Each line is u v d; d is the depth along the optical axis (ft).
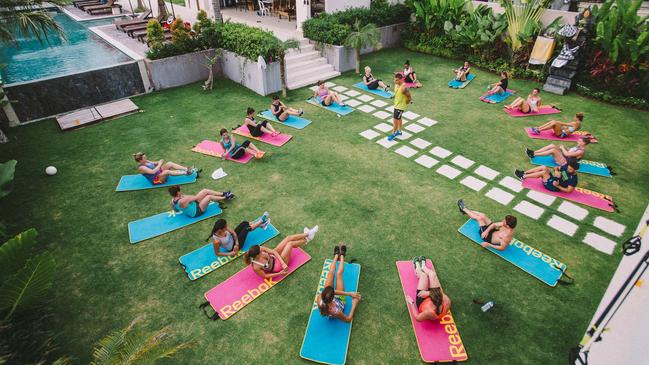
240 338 16.22
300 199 24.64
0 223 20.26
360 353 15.62
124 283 18.85
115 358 11.97
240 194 25.14
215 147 30.58
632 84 36.32
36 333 15.16
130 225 22.52
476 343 15.92
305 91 41.60
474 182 26.09
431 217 22.95
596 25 37.86
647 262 7.47
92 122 34.22
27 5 27.40
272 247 20.86
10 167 18.93
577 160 25.27
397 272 19.30
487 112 36.27
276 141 31.30
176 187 22.30
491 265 19.65
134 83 39.96
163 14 60.75
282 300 17.89
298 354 15.61
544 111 36.14
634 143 30.58
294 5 62.69
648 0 54.44
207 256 20.29
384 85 40.98
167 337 16.14
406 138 31.81
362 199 24.59
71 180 26.73
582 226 22.07
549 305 17.52
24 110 34.27
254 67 39.58
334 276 18.66
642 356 6.82
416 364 15.24
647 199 24.26
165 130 33.35
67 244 21.21
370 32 43.09
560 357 15.35
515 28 43.16
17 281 12.44
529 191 25.08
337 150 30.14
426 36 53.57
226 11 66.90
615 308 8.07
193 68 43.37
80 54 51.72
